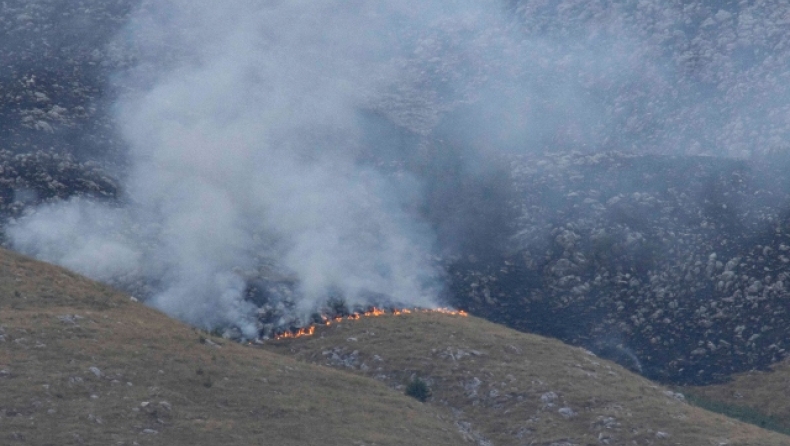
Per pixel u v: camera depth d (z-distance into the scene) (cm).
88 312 14725
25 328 13388
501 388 15638
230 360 14138
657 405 15288
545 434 14212
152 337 14125
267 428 12262
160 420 11775
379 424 13212
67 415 11400
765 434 14675
